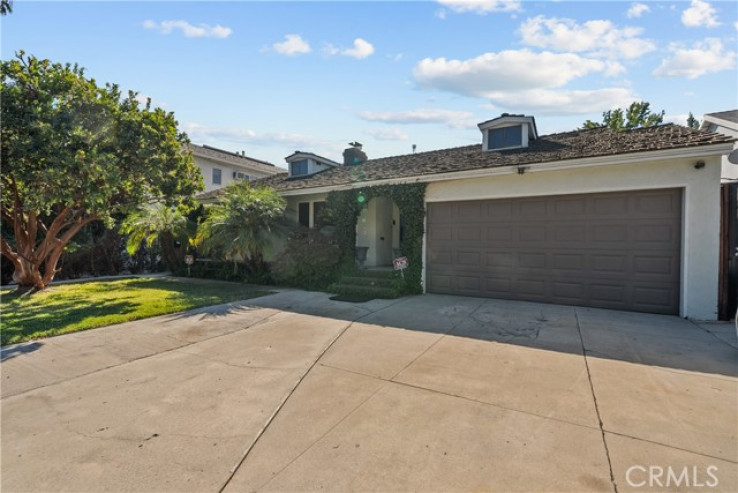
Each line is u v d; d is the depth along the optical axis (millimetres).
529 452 2471
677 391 3416
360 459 2426
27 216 10094
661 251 6664
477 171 8203
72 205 9000
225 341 5258
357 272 10195
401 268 8859
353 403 3266
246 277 11922
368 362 4320
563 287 7586
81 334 5648
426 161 10977
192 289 10359
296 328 5926
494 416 2984
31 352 4793
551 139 10141
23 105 7484
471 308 7289
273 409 3174
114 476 2279
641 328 5688
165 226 13219
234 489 2146
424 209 9219
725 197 6223
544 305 7520
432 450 2516
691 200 6352
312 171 15008
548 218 7719
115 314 6879
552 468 2295
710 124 11359
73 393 3549
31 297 8961
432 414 3037
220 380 3844
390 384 3676
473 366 4133
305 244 10609
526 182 7887
